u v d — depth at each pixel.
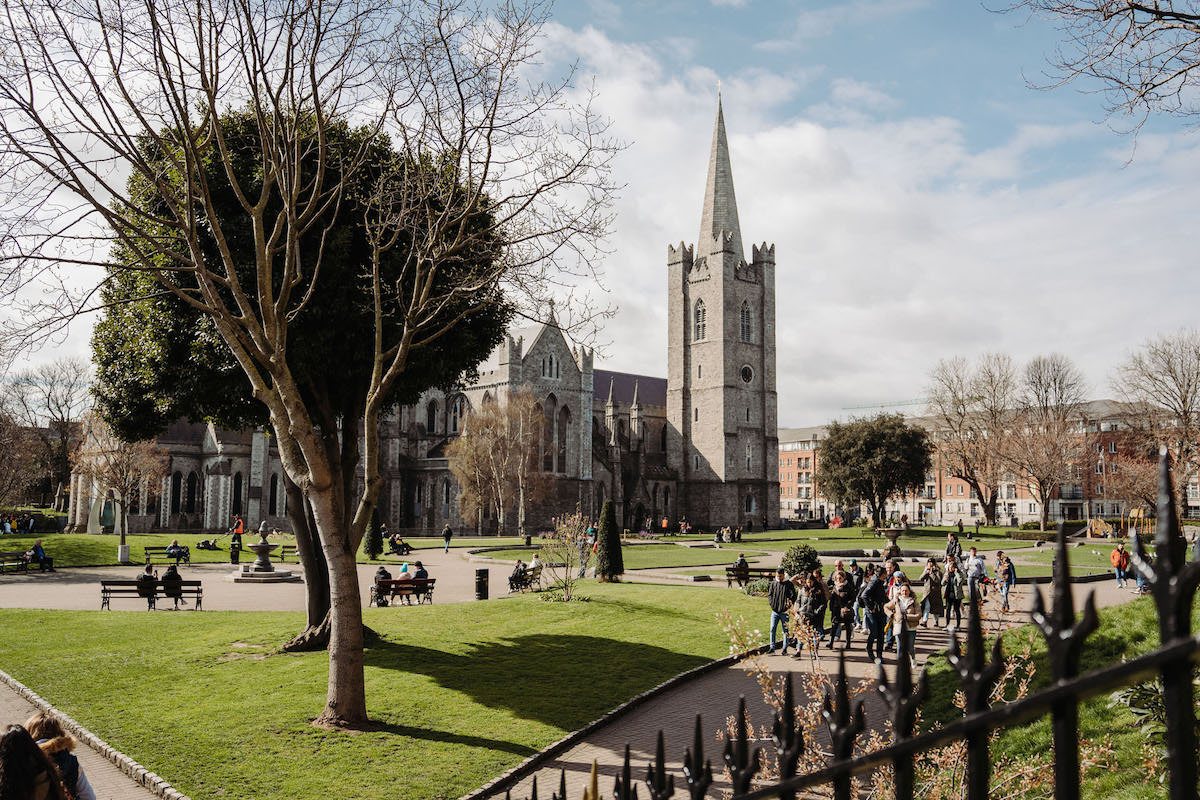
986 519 89.94
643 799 12.02
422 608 27.22
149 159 19.64
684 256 117.31
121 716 16.19
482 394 99.12
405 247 21.36
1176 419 67.75
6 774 6.73
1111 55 12.21
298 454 16.38
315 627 21.59
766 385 115.38
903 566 48.41
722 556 57.56
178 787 12.95
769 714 17.23
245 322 15.22
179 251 19.66
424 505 95.44
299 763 13.95
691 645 23.39
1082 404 85.12
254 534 73.06
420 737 15.34
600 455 107.19
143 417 24.08
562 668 20.48
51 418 84.69
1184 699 1.82
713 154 116.56
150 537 61.78
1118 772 10.85
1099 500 108.44
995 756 11.66
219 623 25.27
